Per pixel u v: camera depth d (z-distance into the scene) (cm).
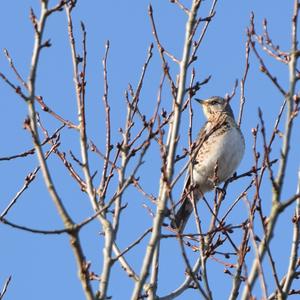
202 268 1244
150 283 1224
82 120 1245
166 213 1118
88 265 984
